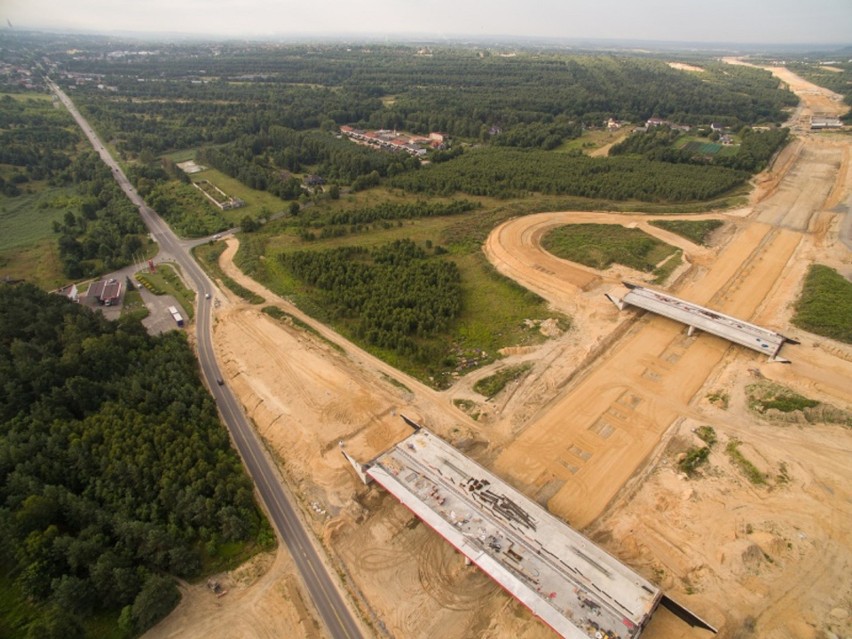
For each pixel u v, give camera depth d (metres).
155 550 58.91
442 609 56.06
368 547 62.47
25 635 52.56
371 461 69.62
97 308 116.94
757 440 71.50
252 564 61.06
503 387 84.50
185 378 87.69
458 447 73.69
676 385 83.50
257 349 99.12
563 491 67.38
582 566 55.62
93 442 72.62
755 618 51.38
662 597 52.62
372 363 93.31
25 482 64.06
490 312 106.38
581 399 81.50
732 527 59.88
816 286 104.12
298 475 72.44
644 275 113.62
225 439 77.25
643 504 64.94
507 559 56.62
